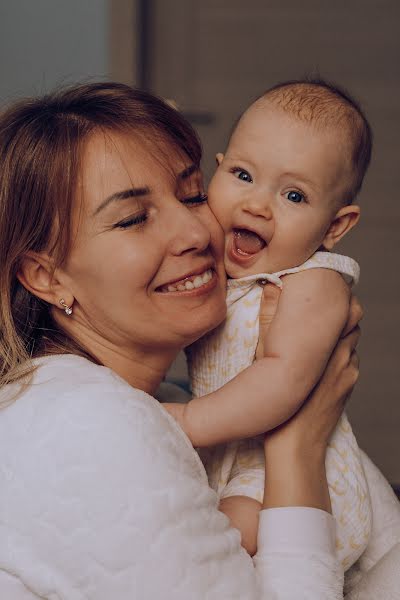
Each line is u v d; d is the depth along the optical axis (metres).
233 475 1.26
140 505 0.90
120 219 1.08
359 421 3.54
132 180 1.08
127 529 0.89
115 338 1.16
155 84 3.39
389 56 3.39
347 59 3.39
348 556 1.25
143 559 0.89
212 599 0.92
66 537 0.90
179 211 1.10
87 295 1.13
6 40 3.24
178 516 0.92
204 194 1.22
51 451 0.93
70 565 0.90
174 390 1.47
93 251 1.09
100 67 3.24
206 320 1.14
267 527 1.08
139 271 1.08
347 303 1.19
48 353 1.15
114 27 3.19
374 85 3.40
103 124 1.10
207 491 0.97
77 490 0.91
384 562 1.18
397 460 3.54
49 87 3.24
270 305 1.21
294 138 1.19
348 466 1.25
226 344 1.25
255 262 1.21
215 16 3.36
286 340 1.14
